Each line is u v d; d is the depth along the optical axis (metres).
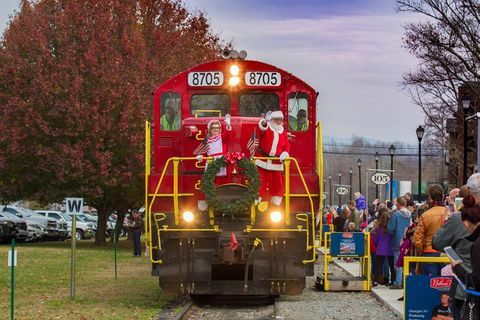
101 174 35.75
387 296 16.67
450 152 39.12
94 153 35.81
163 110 16.14
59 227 47.75
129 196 39.66
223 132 14.93
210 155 14.76
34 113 36.16
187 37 42.25
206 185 14.43
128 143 36.53
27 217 46.91
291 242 14.80
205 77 16.12
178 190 15.19
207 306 16.11
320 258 31.31
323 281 18.67
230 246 14.34
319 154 15.30
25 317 13.86
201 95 16.17
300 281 14.78
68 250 34.91
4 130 36.50
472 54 33.22
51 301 16.19
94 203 41.00
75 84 35.47
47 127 35.84
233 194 14.56
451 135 44.41
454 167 44.09
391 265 18.70
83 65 36.06
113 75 36.03
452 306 8.80
